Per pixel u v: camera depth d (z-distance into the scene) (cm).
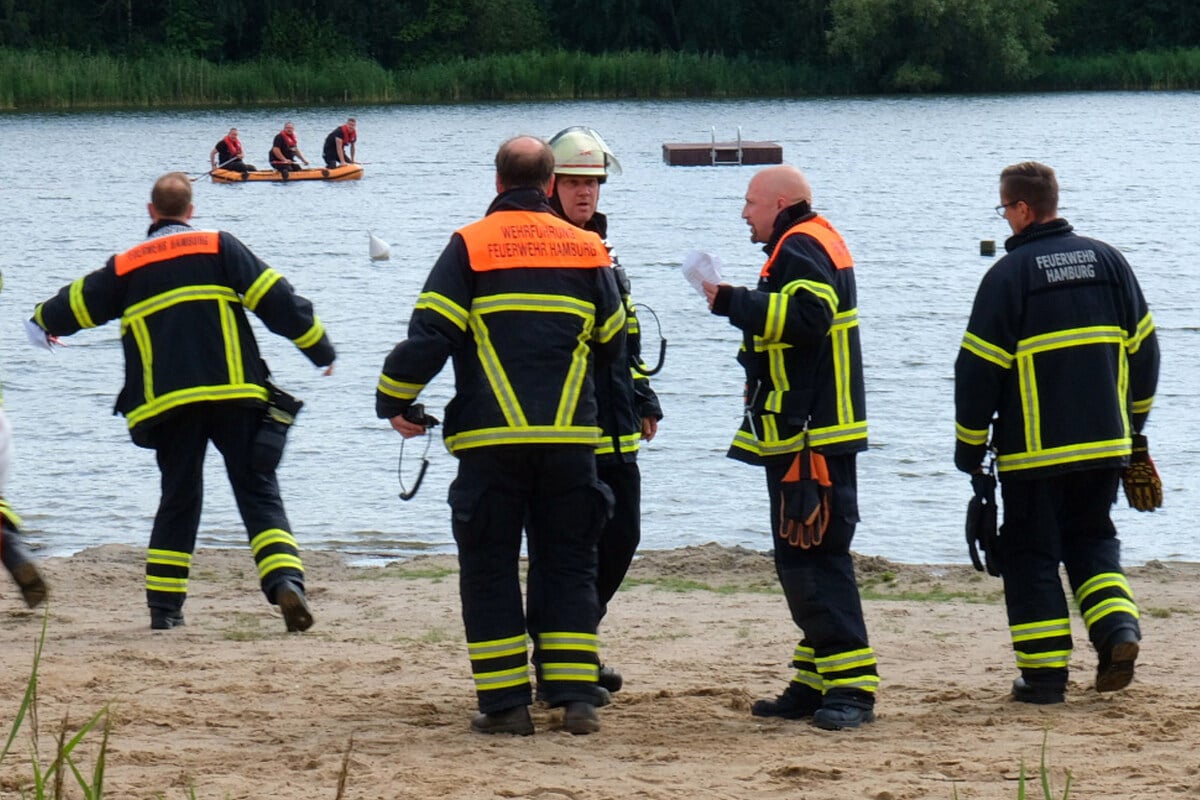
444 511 1658
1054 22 11794
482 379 762
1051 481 830
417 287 3394
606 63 10694
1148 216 4600
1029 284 823
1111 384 823
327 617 1125
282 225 4556
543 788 653
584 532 783
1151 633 1059
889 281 3409
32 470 1841
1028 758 700
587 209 855
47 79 9556
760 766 698
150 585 1062
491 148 7106
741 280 3419
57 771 517
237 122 8531
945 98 10662
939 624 1102
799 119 8962
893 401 2202
